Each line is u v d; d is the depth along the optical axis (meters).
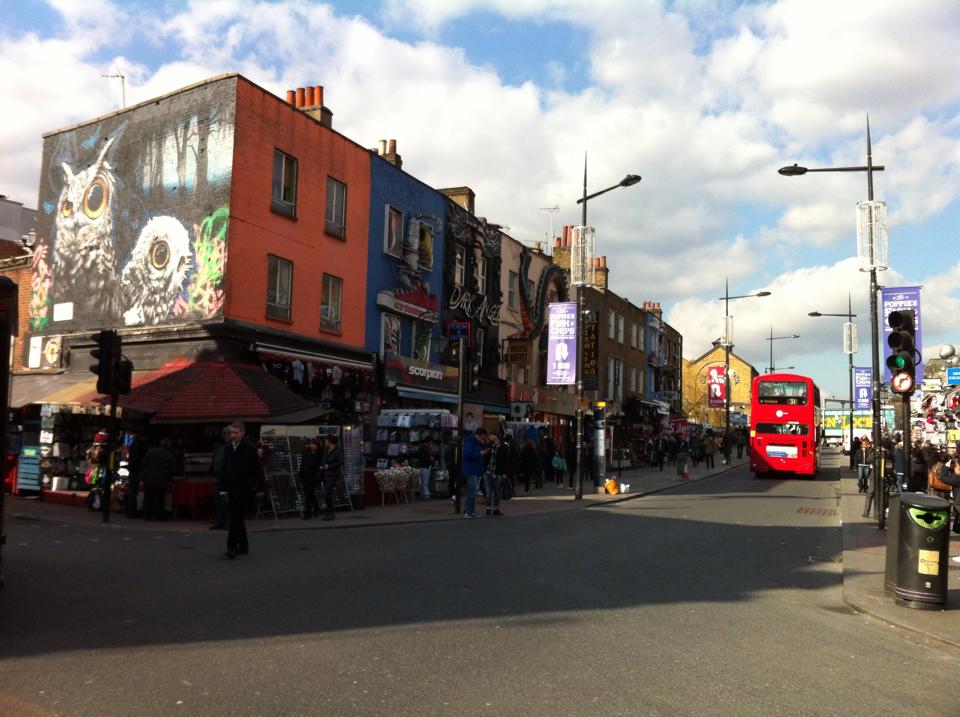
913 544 8.16
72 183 22.25
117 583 8.18
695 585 9.14
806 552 12.33
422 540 12.45
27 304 23.25
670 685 5.20
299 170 20.84
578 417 22.06
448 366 26.97
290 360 19.84
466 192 30.73
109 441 14.49
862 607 8.13
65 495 17.81
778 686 5.30
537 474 26.09
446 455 22.19
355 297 22.89
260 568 9.34
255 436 16.94
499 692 4.89
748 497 23.72
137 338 19.56
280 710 4.45
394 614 6.99
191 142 19.59
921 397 28.77
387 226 24.28
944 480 14.69
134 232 20.52
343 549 11.19
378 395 23.55
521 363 31.98
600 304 42.66
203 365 17.52
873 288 16.81
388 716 4.41
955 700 5.20
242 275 18.95
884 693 5.28
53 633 6.06
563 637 6.36
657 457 45.69
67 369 21.25
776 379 35.16
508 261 32.91
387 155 26.53
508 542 12.36
